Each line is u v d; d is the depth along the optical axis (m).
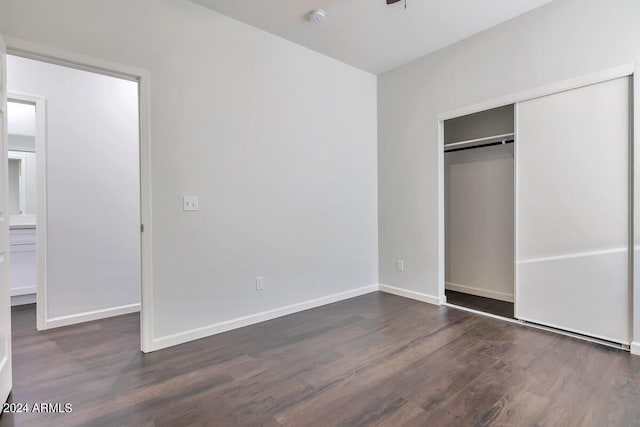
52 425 1.61
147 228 2.40
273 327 2.92
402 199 3.89
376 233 4.16
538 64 2.78
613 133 2.44
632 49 2.32
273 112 3.12
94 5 2.20
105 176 3.25
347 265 3.82
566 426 1.59
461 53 3.29
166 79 2.49
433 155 3.56
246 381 2.02
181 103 2.56
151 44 2.42
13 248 3.60
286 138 3.22
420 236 3.72
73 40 2.12
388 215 4.05
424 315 3.23
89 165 3.17
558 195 2.73
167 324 2.51
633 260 2.34
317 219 3.51
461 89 3.30
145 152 2.39
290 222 3.28
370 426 1.61
